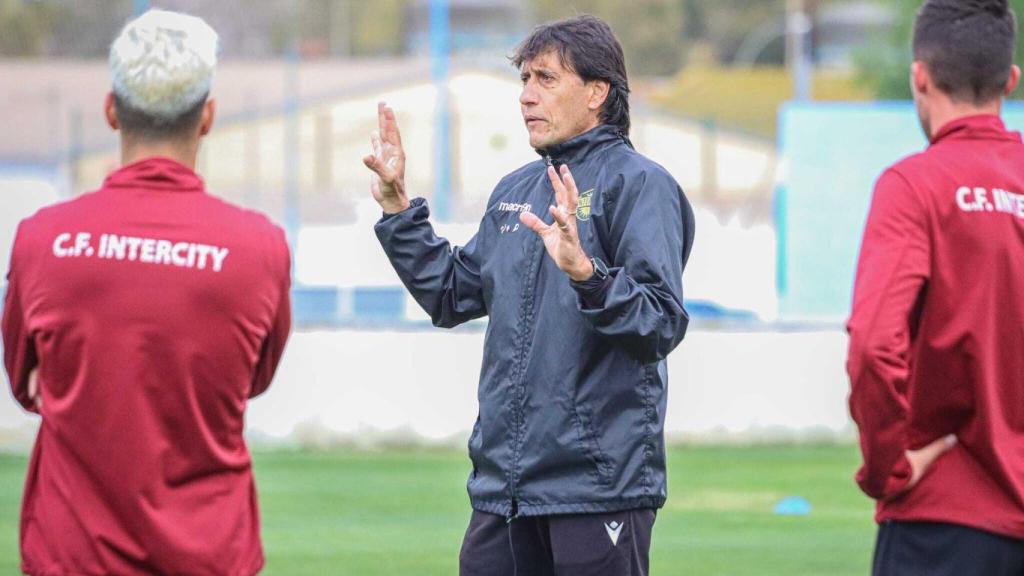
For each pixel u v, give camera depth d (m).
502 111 67.38
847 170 46.53
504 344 14.20
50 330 11.39
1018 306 12.12
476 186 66.62
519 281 14.23
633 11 129.00
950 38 12.55
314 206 72.44
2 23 86.31
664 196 13.88
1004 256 12.12
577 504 13.66
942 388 12.17
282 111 79.94
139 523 11.31
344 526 30.22
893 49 101.31
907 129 46.41
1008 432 12.18
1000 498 12.09
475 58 68.56
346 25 98.94
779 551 27.62
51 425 11.53
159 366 11.39
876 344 11.64
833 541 28.75
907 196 12.08
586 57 14.41
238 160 78.19
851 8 126.81
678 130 86.31
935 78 12.66
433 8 63.12
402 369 42.47
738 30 131.38
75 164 74.25
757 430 43.81
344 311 49.75
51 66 86.62
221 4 94.62
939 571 12.17
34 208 44.78
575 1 126.38
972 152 12.38
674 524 30.72
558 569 13.85
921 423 12.30
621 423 13.73
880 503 12.59
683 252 14.35
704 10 131.12
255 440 42.22
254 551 11.93
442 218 60.88
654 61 128.00
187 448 11.52
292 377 42.25
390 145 15.25
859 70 105.75
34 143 83.69
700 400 43.75
